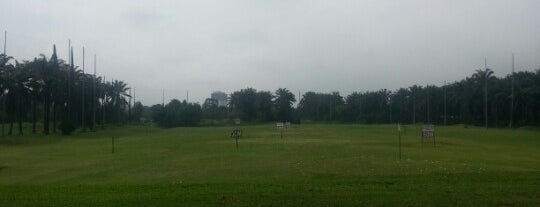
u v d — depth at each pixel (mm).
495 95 133750
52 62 98250
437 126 132625
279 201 13617
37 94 92812
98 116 139875
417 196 14141
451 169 24031
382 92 179250
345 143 51250
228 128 116188
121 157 39344
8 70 85312
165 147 50469
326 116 190500
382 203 13320
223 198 14016
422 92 163875
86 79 119625
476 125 136500
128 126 140125
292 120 170750
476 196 14055
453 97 151000
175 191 15375
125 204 13414
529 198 13789
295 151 39906
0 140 74125
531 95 125938
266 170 26109
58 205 13383
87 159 38844
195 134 82125
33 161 38281
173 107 152375
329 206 13086
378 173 23000
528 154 40969
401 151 40219
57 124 119625
